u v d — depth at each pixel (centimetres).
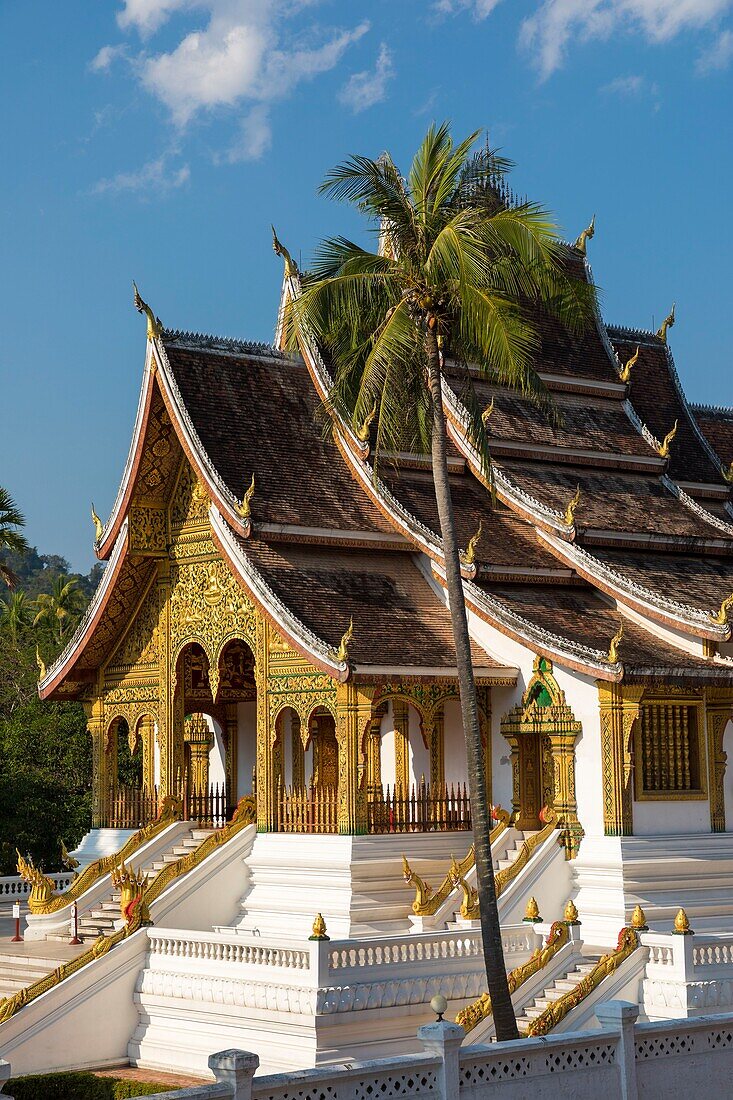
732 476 3831
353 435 3303
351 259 2314
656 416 3912
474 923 2680
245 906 2994
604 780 2861
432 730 2959
